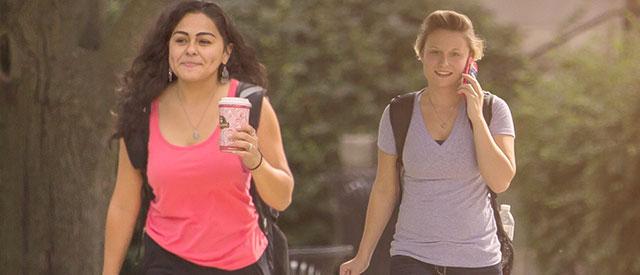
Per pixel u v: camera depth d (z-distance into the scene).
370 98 45.75
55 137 20.97
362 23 46.47
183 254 15.16
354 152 37.25
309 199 44.62
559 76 37.78
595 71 36.25
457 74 17.78
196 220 15.11
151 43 15.59
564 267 36.34
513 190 37.22
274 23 46.19
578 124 35.50
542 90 37.53
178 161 15.02
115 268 15.91
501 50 46.41
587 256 35.38
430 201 17.83
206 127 15.29
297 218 44.62
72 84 20.95
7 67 20.75
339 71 45.84
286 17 46.25
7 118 20.95
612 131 34.78
